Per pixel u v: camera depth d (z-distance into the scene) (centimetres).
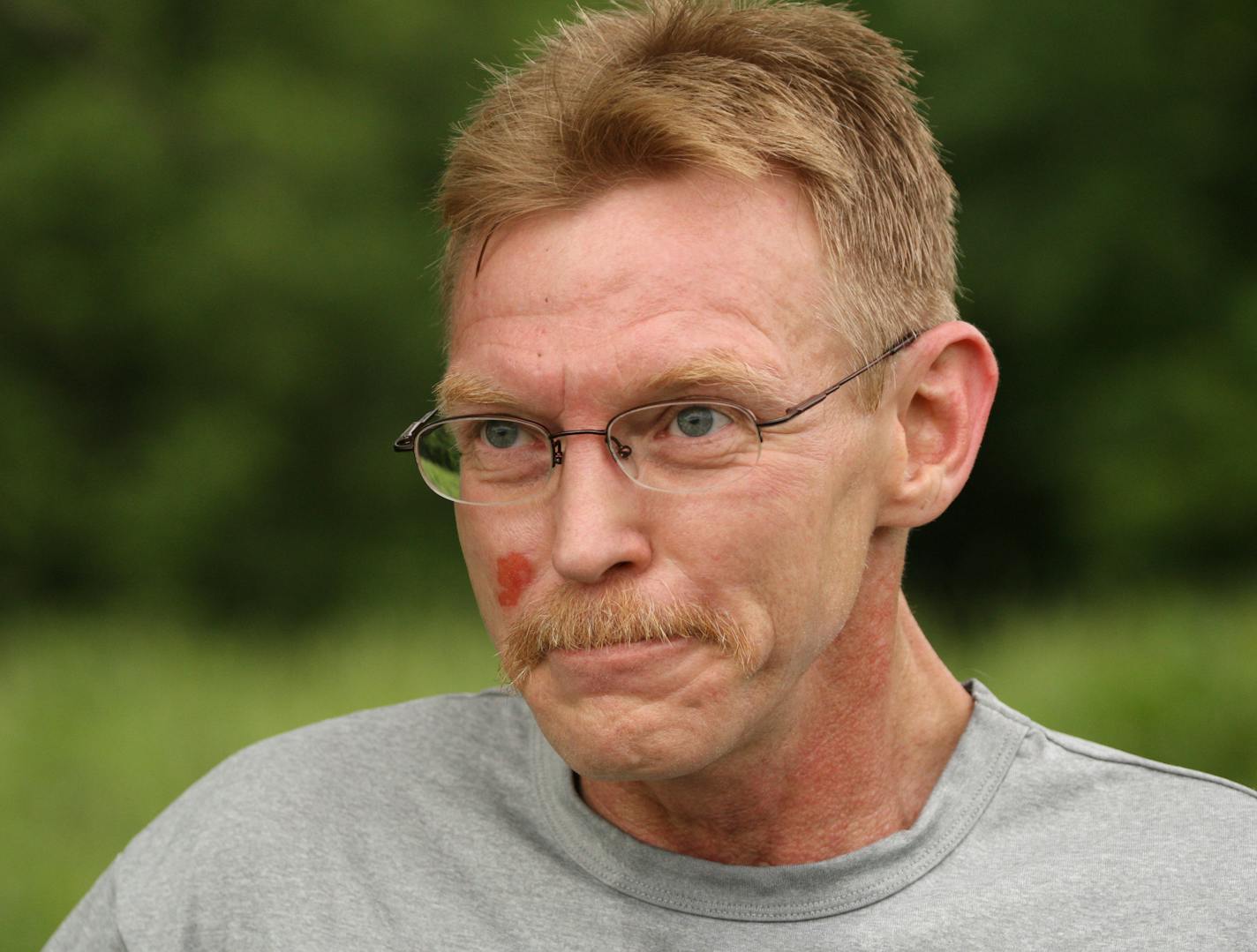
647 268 551
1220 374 4544
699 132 549
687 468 555
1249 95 4738
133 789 2141
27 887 1798
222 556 4753
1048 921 587
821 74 601
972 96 4700
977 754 634
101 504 4709
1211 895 586
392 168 4953
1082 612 3559
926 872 607
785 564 564
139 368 4875
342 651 3139
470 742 695
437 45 5025
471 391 571
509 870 636
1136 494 4419
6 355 4831
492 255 575
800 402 566
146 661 3164
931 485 626
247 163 4850
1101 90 4656
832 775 626
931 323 634
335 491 4869
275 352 4762
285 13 5059
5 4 4831
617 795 641
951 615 4691
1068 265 4603
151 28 5012
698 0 614
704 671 557
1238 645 2128
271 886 646
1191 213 4697
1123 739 1972
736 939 596
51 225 4769
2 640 3603
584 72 593
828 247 579
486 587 588
